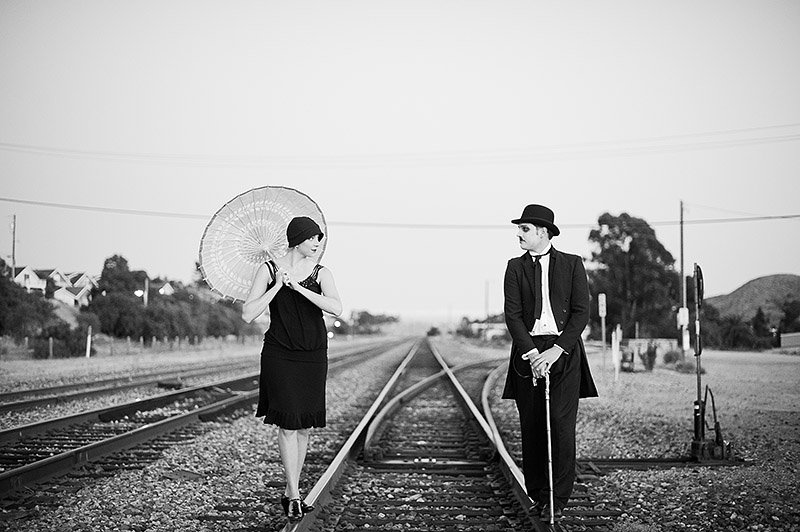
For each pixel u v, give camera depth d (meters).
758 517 6.71
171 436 10.98
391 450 10.27
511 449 10.55
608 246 35.25
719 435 9.47
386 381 23.91
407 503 7.14
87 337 33.19
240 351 45.56
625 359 26.08
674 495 7.53
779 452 10.16
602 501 7.22
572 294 6.07
